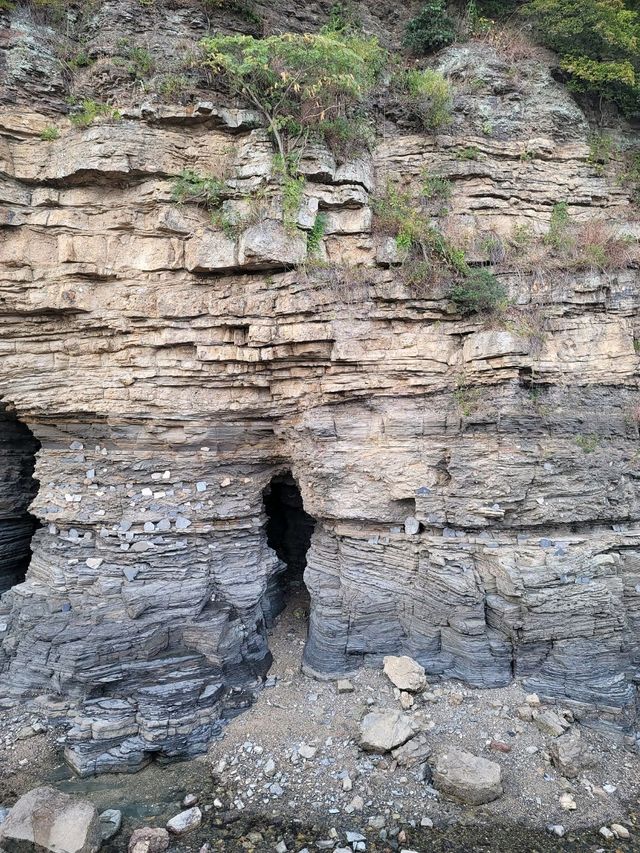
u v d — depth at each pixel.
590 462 8.71
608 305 9.11
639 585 8.70
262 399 9.38
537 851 6.20
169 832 6.47
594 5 10.38
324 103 9.24
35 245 8.88
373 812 6.70
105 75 8.89
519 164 10.27
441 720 7.89
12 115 8.69
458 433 8.75
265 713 8.35
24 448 11.43
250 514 9.67
